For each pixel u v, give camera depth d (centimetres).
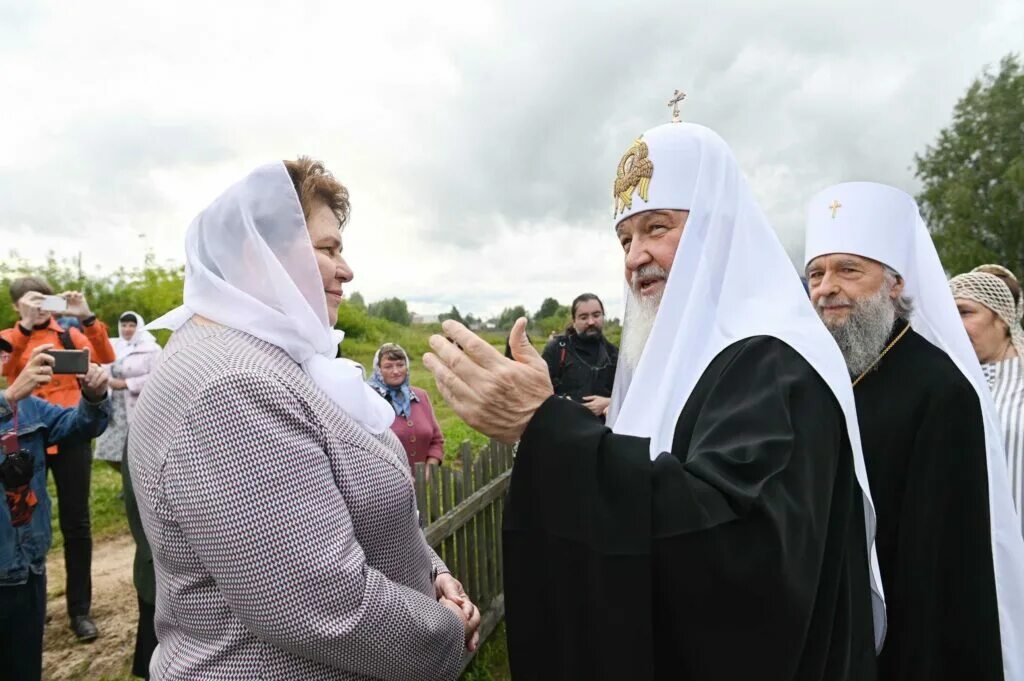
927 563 194
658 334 144
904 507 202
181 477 110
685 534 107
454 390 125
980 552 192
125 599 477
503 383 122
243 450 109
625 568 109
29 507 271
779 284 146
